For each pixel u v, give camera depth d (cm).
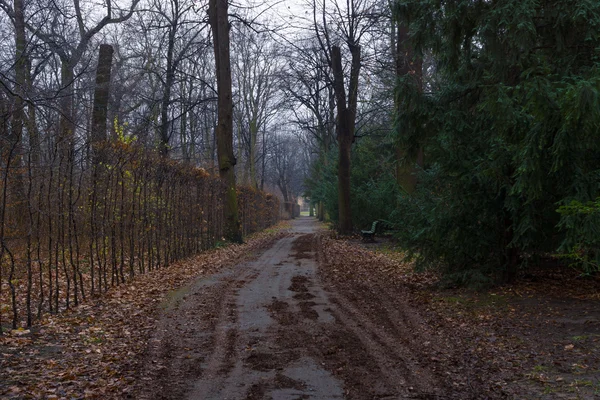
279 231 3859
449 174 959
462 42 951
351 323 815
